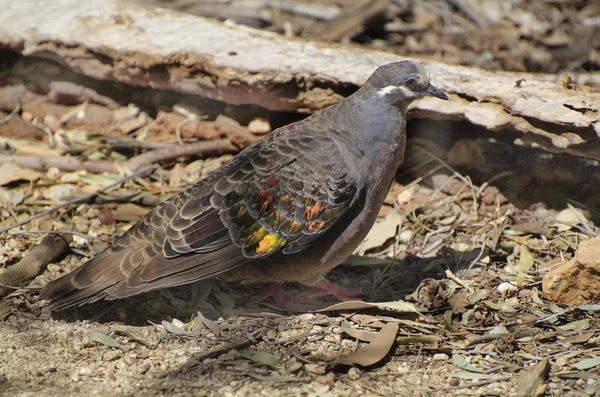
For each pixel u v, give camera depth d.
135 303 9.59
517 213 11.41
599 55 15.15
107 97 13.30
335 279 10.30
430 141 11.92
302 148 9.02
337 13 15.97
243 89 11.97
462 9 16.64
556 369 8.35
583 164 11.37
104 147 12.75
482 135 11.67
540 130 10.72
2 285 9.59
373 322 9.18
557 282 9.30
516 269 10.20
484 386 8.12
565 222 11.00
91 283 8.88
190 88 12.44
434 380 8.23
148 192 11.75
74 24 12.86
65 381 8.15
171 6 15.97
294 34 15.21
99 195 11.55
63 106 13.52
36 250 10.22
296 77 11.73
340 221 9.05
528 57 15.17
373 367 8.46
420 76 9.05
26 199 11.64
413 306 9.20
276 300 9.73
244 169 9.04
